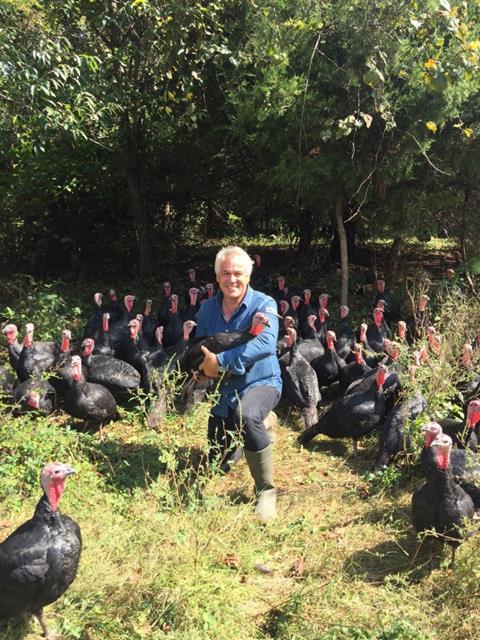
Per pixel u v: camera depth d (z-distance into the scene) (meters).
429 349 3.88
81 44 5.52
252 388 2.77
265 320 2.56
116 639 1.92
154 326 5.00
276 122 4.57
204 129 6.05
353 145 4.42
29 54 4.23
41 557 1.83
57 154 6.29
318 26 4.22
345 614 2.02
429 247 8.04
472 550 2.19
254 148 5.09
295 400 3.69
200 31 4.68
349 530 2.54
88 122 5.04
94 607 1.99
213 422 2.89
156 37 5.28
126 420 3.59
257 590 2.18
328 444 3.47
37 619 1.97
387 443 3.03
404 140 4.46
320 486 2.95
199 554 2.19
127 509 2.61
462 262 5.49
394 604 2.09
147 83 5.93
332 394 4.23
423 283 5.25
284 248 8.29
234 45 4.84
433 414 3.07
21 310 5.20
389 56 4.17
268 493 2.68
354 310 5.58
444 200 4.87
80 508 2.57
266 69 4.37
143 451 3.13
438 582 2.21
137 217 6.91
